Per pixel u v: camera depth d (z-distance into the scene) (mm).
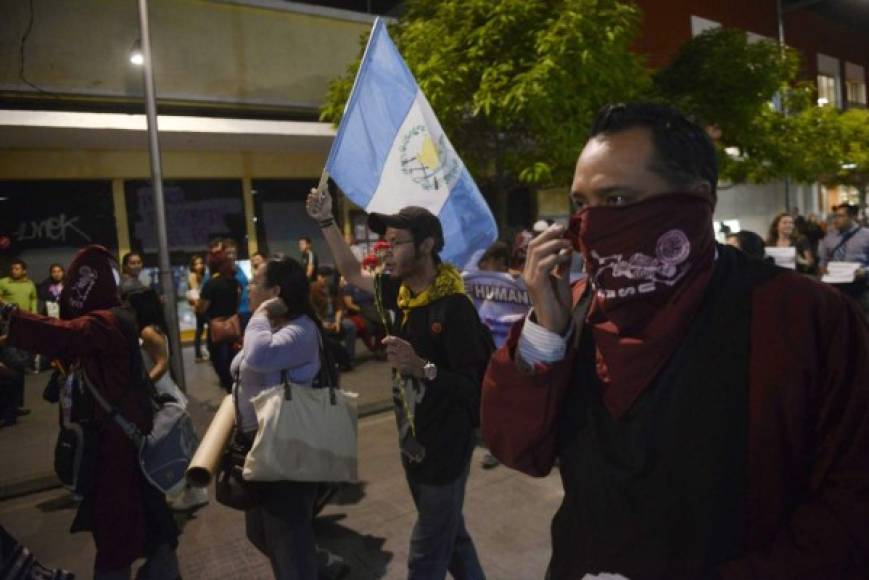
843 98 23016
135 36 8984
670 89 10508
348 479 2594
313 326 2648
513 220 13727
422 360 2295
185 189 10281
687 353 983
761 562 919
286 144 10281
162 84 9219
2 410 6270
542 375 1114
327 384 2664
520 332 1178
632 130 1011
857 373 918
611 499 1041
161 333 3770
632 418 1015
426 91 6785
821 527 903
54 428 6164
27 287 8641
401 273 2430
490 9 6812
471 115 7289
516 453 1190
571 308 1142
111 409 2648
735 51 10180
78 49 8617
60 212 9305
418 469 2367
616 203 1014
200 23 9461
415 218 2412
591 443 1078
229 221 10711
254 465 2379
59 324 2562
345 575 3162
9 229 8961
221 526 3939
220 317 6941
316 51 10531
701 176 1015
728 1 17047
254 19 9922
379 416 6242
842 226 7500
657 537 995
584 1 6477
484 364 2385
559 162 7352
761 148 10609
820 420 940
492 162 7934
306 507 2521
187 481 2600
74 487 2605
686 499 970
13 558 1829
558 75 6375
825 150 11773
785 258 5984
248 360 2457
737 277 1001
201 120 8859
